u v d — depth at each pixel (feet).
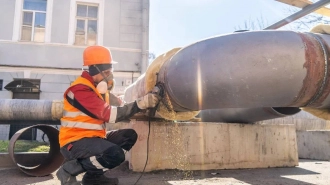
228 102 8.38
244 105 8.34
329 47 8.01
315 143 20.43
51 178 11.73
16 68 39.60
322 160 19.58
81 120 8.15
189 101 9.02
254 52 7.82
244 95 8.04
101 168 8.23
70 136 8.18
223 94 8.22
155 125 12.57
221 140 13.64
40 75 40.19
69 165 8.24
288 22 14.42
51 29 41.14
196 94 8.58
